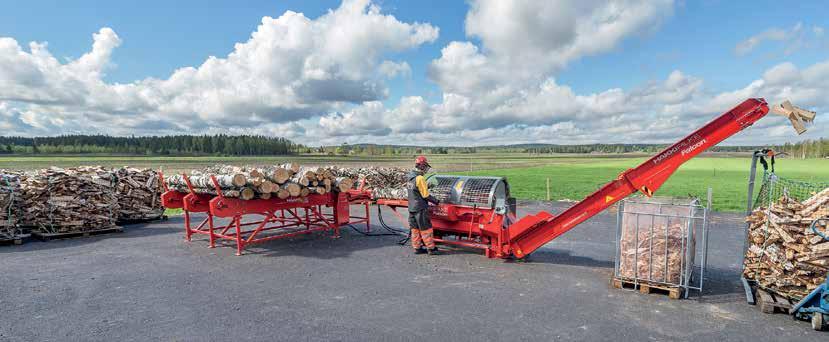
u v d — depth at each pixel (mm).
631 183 5746
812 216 4559
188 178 8141
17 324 4324
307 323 4383
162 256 7328
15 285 5629
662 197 6367
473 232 7289
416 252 7527
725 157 107938
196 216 12484
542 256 7371
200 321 4426
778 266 4738
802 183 5840
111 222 9586
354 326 4305
